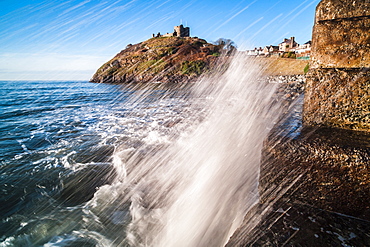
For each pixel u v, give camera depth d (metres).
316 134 1.91
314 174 1.67
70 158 6.38
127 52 87.00
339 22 1.95
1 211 4.03
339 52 1.98
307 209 1.57
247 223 1.53
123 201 4.19
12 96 32.59
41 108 19.59
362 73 1.88
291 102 11.04
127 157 6.22
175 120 11.29
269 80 26.17
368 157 1.51
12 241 3.34
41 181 5.08
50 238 3.38
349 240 1.26
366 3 1.83
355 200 1.53
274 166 1.83
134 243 3.16
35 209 4.07
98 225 3.60
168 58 65.69
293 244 1.27
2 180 5.10
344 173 1.58
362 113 1.88
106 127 10.60
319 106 2.08
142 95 29.50
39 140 8.52
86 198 4.40
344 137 1.79
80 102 24.45
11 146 7.71
